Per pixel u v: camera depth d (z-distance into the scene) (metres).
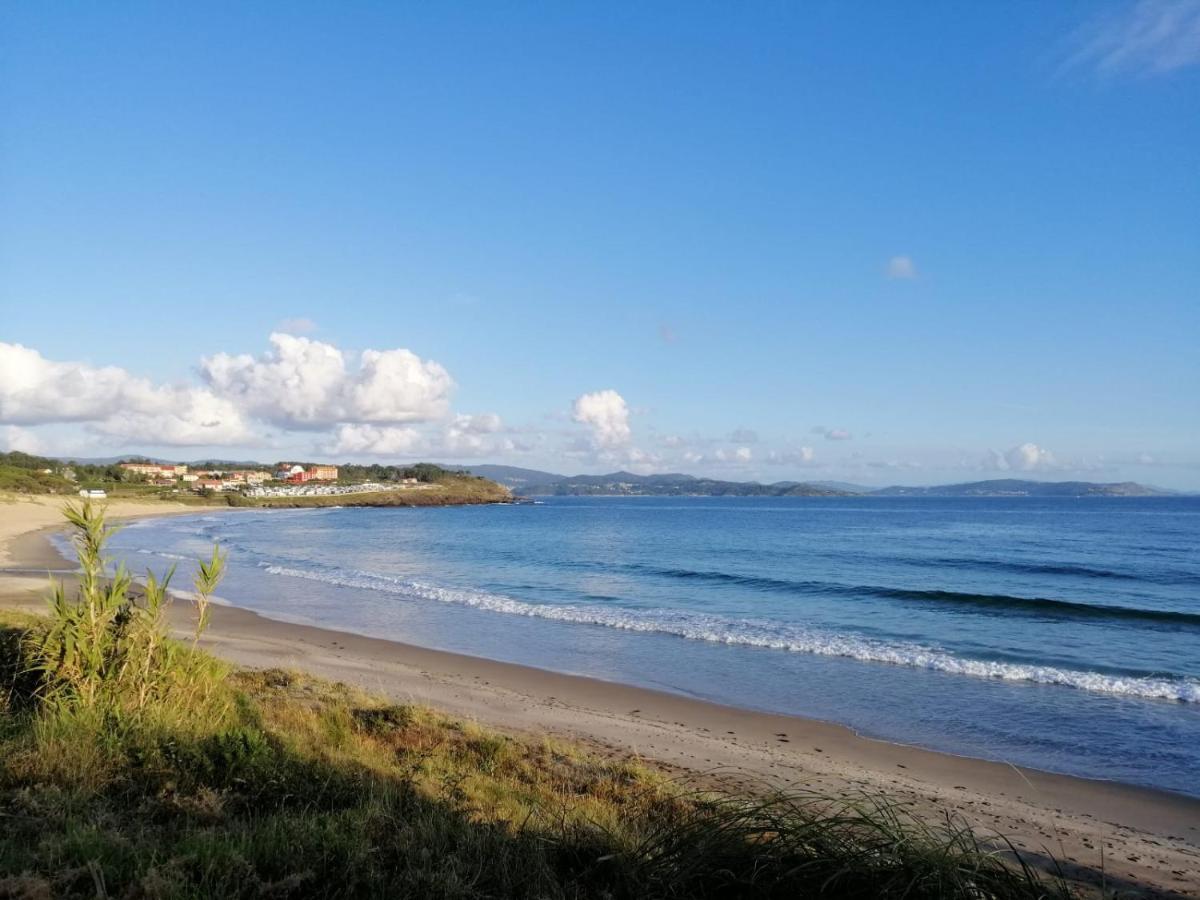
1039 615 22.77
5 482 102.75
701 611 23.41
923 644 18.05
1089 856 7.11
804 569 35.94
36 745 5.79
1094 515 100.75
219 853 4.11
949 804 8.43
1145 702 12.98
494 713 11.66
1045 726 11.61
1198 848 7.38
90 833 4.24
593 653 17.00
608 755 9.58
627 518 104.75
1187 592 28.23
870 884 4.10
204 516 109.12
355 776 6.31
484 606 23.92
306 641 17.59
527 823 5.57
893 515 106.31
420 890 4.10
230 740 6.27
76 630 7.24
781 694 13.53
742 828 4.64
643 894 4.29
